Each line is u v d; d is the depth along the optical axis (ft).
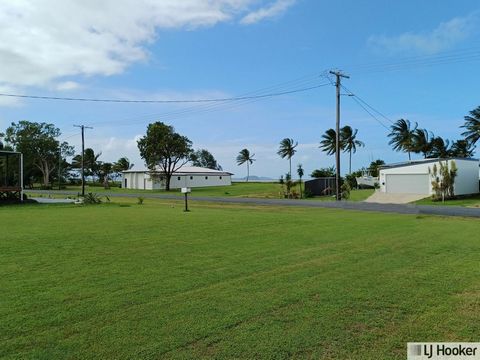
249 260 25.52
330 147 236.84
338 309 16.17
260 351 12.41
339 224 45.98
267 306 16.52
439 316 15.43
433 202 102.47
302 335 13.60
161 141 189.16
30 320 14.87
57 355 12.10
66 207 78.18
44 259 25.80
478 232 39.27
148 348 12.58
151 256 26.78
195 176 225.97
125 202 99.55
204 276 21.40
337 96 102.22
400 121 211.00
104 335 13.53
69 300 17.25
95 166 297.33
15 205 83.92
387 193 124.98
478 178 126.00
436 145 202.49
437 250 29.22
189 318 15.11
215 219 51.60
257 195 143.33
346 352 12.41
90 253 27.84
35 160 265.75
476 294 18.25
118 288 19.11
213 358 11.97
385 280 20.67
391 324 14.62
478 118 165.68
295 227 42.86
